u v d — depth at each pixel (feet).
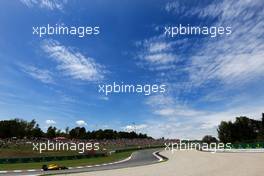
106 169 95.14
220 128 340.59
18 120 371.15
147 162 132.26
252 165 91.97
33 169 105.60
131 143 346.95
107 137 433.07
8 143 225.15
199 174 72.49
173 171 81.10
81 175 74.90
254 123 338.34
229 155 156.15
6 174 88.33
